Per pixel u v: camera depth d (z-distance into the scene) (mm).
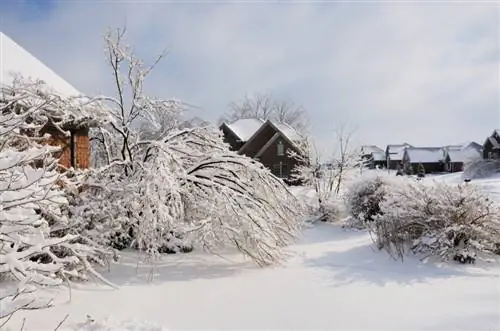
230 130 42344
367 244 11781
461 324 5562
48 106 9008
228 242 10203
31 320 5535
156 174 9047
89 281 7836
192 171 10805
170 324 5656
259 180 10555
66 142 12484
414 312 6121
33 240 5820
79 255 7051
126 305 6461
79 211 8547
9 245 5820
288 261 10117
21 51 12875
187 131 11625
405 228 10281
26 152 5566
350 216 17312
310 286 7727
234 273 8852
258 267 9469
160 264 9586
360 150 21594
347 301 6742
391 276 8430
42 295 6586
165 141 11133
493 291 7191
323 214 18125
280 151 37219
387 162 73750
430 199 10117
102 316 5859
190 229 9570
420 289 7422
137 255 10195
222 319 5871
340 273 8781
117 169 11812
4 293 5570
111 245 9992
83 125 12070
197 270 9109
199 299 6859
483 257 9547
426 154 63875
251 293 7258
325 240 13742
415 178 15242
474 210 9617
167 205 9477
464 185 10375
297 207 11195
